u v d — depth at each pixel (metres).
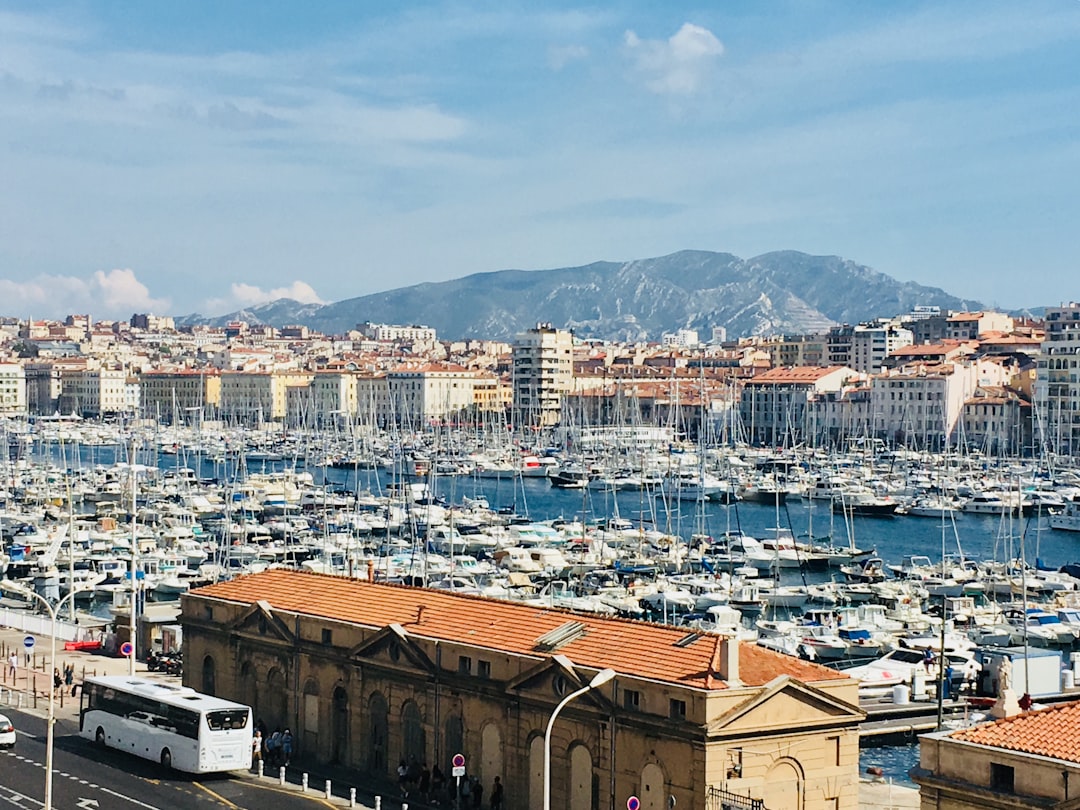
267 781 100.75
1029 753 66.56
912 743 122.75
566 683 90.19
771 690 84.00
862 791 106.25
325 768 105.94
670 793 84.44
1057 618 189.88
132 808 92.12
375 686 104.31
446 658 99.12
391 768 102.62
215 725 100.94
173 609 148.62
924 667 146.25
